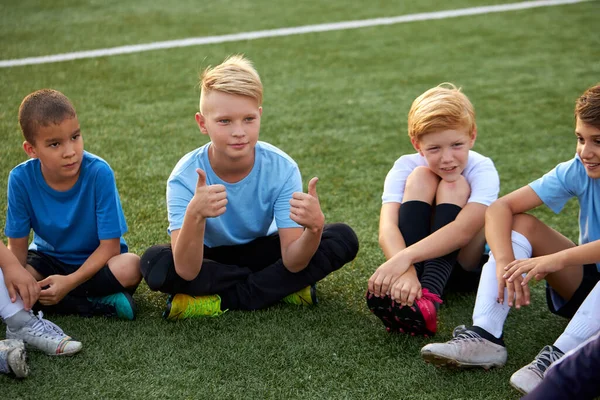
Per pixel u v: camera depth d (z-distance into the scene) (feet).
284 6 33.04
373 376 9.25
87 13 31.71
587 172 9.29
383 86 22.52
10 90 21.89
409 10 31.89
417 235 10.59
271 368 9.40
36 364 9.50
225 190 10.06
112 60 25.13
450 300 11.28
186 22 30.32
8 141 17.97
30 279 10.11
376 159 17.19
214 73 10.04
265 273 10.80
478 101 21.04
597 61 24.40
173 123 19.49
